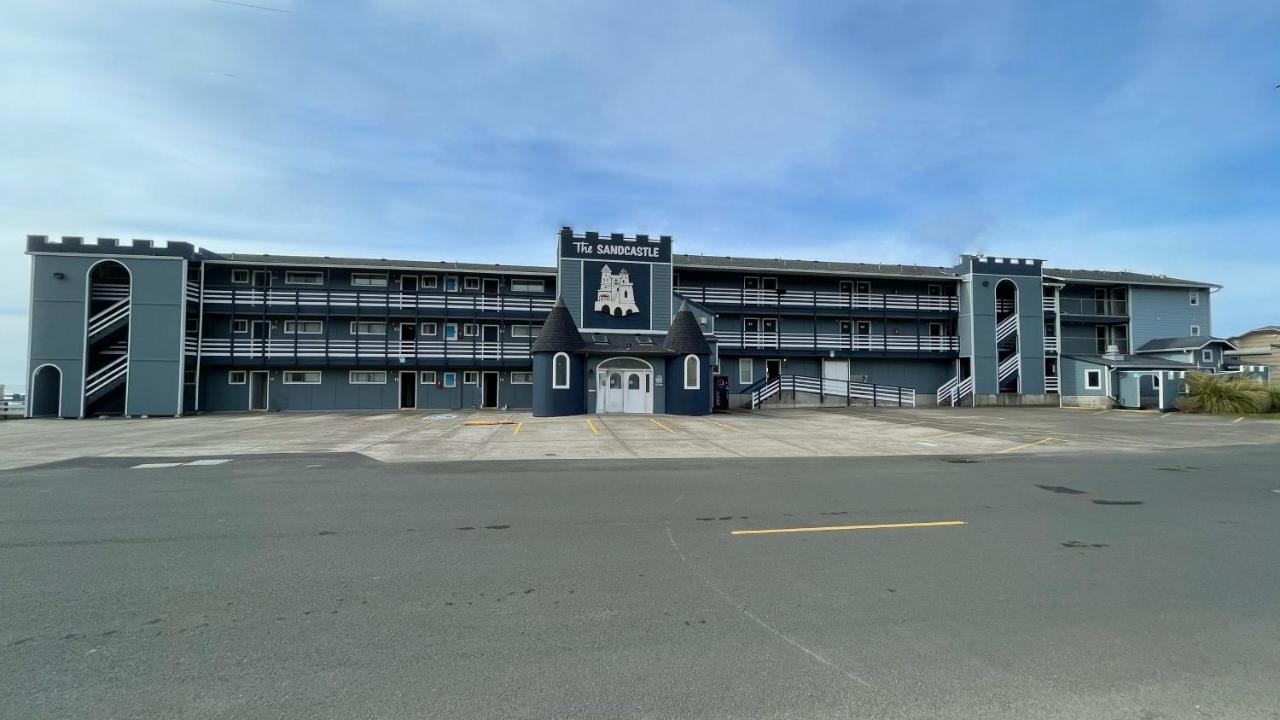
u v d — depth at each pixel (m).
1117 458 14.50
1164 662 3.94
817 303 38.72
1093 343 41.84
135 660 3.94
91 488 10.23
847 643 4.21
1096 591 5.23
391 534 7.09
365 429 21.88
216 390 33.62
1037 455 15.18
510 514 8.13
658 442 17.77
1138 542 6.78
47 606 4.87
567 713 3.34
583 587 5.30
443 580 5.48
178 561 6.05
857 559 6.11
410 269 35.91
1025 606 4.88
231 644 4.18
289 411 33.84
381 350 34.72
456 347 35.41
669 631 4.40
